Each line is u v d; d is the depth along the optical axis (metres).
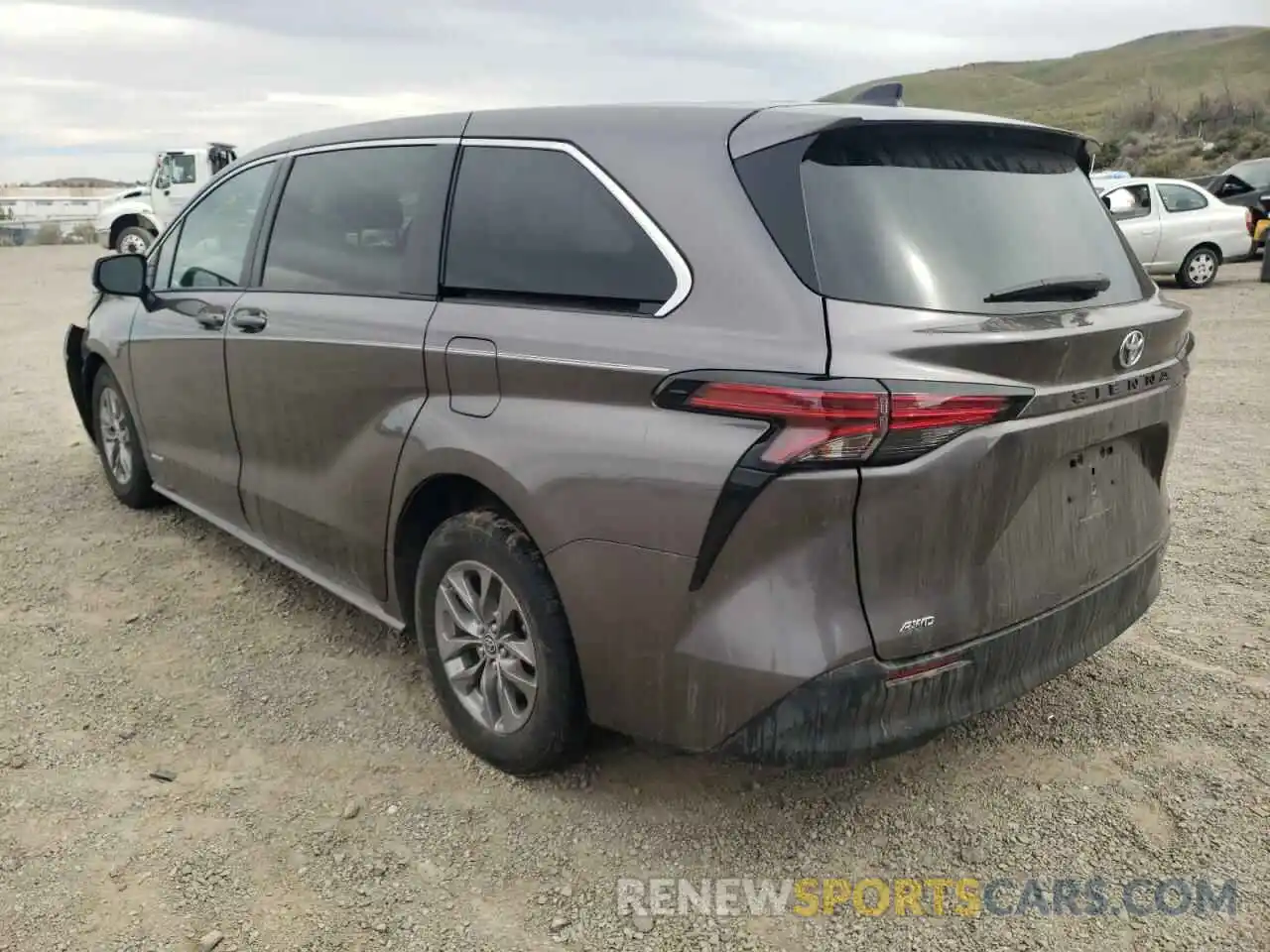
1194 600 4.29
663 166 2.69
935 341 2.31
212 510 4.54
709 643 2.44
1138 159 42.75
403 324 3.18
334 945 2.45
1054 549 2.69
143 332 4.70
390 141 3.50
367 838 2.83
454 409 3.00
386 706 3.53
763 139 2.56
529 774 3.07
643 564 2.53
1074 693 3.57
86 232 30.70
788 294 2.39
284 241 3.88
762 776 3.11
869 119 2.54
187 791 3.03
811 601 2.35
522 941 2.48
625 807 2.96
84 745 3.26
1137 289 3.04
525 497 2.75
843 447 2.26
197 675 3.72
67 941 2.44
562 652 2.80
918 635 2.42
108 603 4.30
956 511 2.39
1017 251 2.70
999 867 2.73
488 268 3.04
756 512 2.34
